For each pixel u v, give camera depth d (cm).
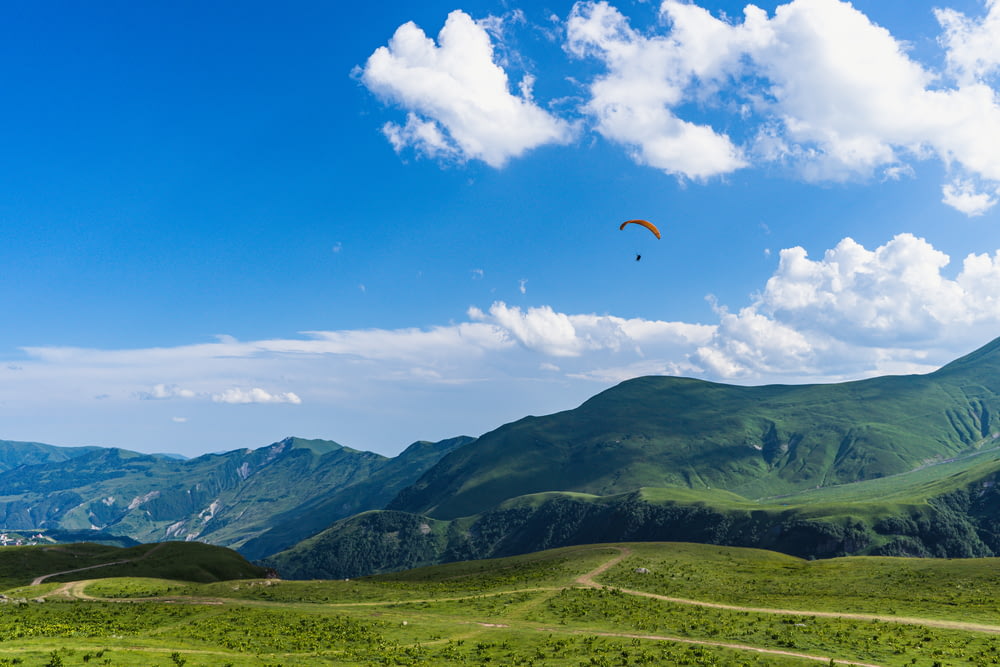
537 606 8825
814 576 10881
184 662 4975
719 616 7888
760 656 5959
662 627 7369
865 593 9219
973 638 6488
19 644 5194
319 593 10694
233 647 6069
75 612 8219
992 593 8706
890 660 5828
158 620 7862
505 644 6606
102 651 5009
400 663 5738
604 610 8388
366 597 10256
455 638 6956
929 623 7200
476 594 10194
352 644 6569
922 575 10181
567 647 6419
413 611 8719
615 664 5744
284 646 6303
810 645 6350
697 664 5722
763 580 10744
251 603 9381
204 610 8388
